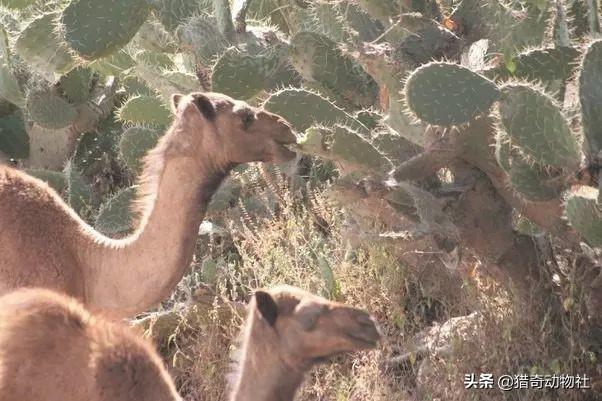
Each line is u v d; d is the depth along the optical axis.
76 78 32.88
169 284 21.50
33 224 21.73
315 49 27.14
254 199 29.59
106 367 15.33
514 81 22.16
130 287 21.67
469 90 21.53
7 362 15.21
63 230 22.03
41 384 15.18
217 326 25.14
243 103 21.23
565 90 23.92
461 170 23.94
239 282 26.73
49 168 33.75
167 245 21.25
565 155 21.62
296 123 24.94
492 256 24.09
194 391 24.75
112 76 33.78
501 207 23.86
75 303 16.14
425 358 23.47
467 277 24.62
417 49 24.50
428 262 25.27
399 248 25.22
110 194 33.12
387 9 25.75
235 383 16.00
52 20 27.98
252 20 30.09
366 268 26.28
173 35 28.08
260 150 21.08
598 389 22.62
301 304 15.30
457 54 24.67
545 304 23.77
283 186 29.75
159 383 15.73
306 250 26.98
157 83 29.70
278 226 27.73
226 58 26.78
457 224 23.92
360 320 15.16
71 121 32.31
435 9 25.39
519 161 22.22
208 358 24.59
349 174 24.03
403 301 25.52
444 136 23.38
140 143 29.41
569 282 23.86
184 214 21.17
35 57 28.30
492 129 22.94
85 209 30.66
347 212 26.22
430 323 25.69
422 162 23.59
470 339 23.36
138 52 31.02
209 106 21.00
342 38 28.86
